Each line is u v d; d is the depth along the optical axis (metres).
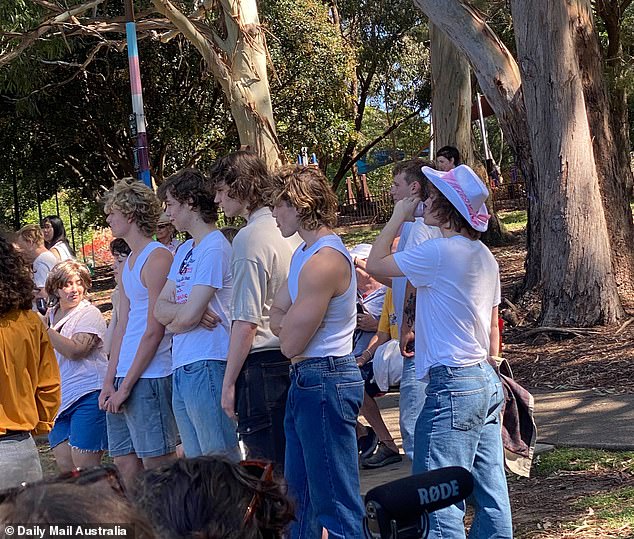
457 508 3.90
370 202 36.88
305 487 4.21
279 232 4.73
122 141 26.83
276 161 13.45
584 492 5.45
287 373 4.72
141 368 5.23
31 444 4.05
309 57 26.34
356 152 38.34
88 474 1.38
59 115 24.83
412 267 3.95
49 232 9.80
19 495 1.30
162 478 1.71
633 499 5.18
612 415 7.25
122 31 15.32
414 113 35.28
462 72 19.41
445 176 4.04
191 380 4.82
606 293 10.79
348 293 4.14
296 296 4.22
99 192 28.11
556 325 10.91
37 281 8.66
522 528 4.95
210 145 26.62
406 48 32.66
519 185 32.75
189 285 4.88
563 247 10.87
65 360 6.10
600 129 12.10
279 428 4.69
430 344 3.96
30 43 15.43
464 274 3.93
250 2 13.52
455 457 3.88
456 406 3.88
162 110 25.45
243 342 4.61
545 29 10.77
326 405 4.05
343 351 4.13
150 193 5.47
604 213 12.10
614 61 16.64
